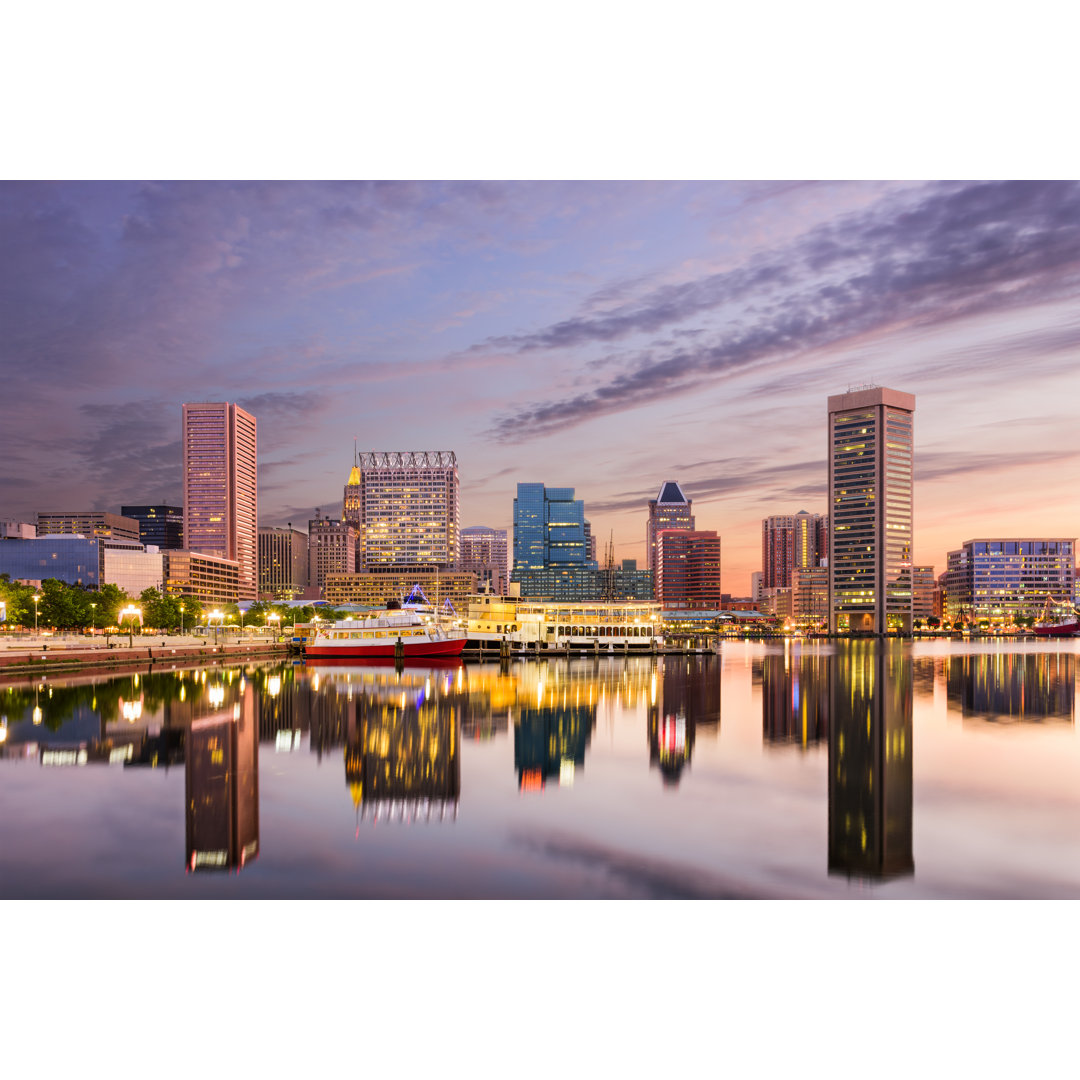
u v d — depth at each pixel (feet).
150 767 166.20
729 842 112.06
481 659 552.41
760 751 184.85
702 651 629.10
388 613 587.27
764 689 338.13
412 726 224.74
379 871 100.17
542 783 150.82
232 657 550.77
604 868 100.89
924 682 374.22
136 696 297.12
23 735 207.21
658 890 93.56
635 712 257.55
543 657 586.04
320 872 99.76
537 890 93.56
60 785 149.18
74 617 653.71
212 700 285.43
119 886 95.40
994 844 111.34
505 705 276.21
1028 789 144.15
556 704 280.10
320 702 281.95
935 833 116.06
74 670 414.82
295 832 117.19
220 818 125.29
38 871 100.53
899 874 98.78
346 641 535.19
